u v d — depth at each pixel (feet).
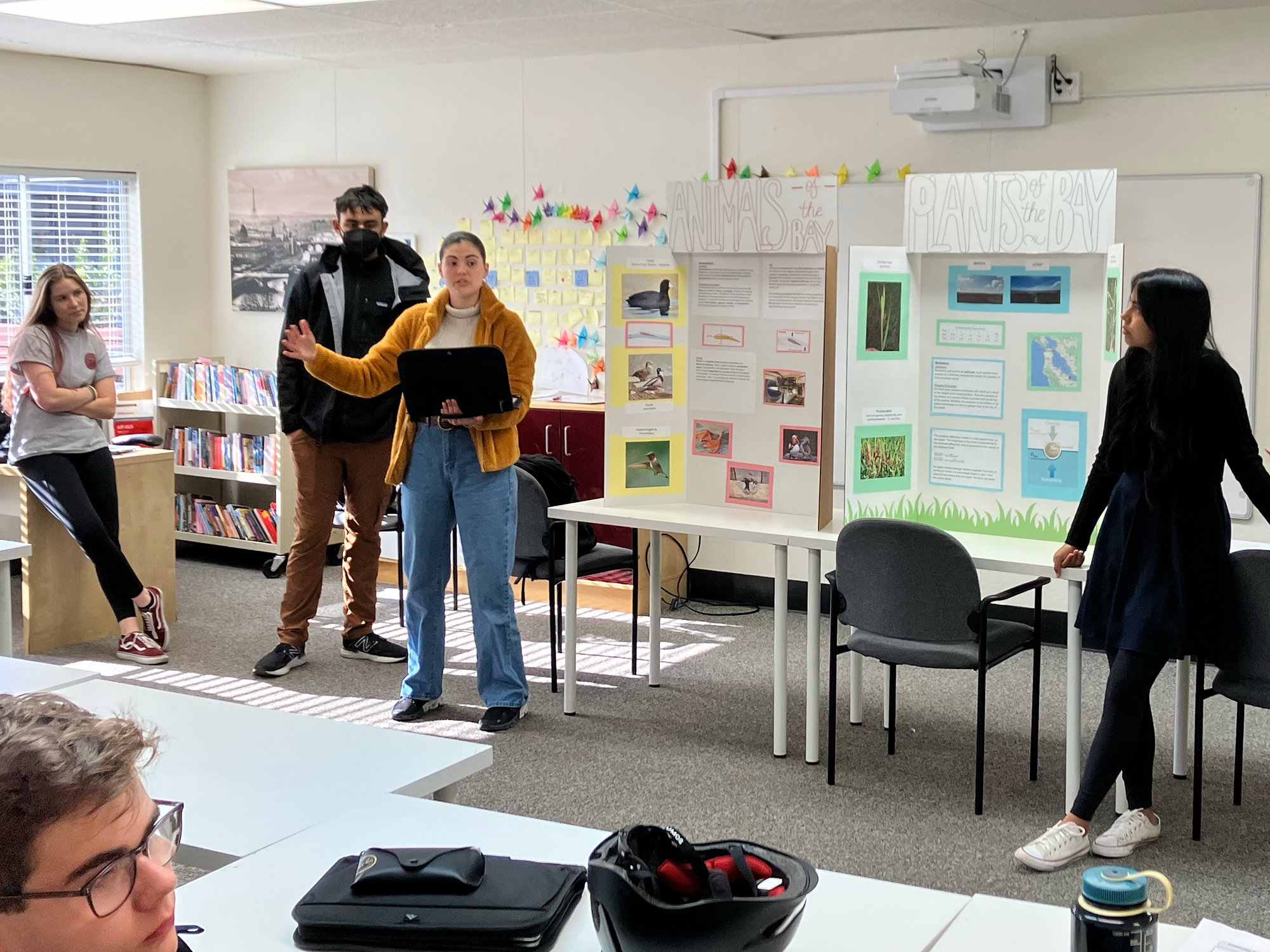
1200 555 10.89
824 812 12.73
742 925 4.43
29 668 9.36
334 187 25.05
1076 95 18.19
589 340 22.66
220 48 22.45
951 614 12.55
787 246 14.53
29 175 23.85
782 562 13.87
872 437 13.79
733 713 15.80
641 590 20.90
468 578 14.85
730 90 20.86
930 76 18.15
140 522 19.52
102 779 3.60
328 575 23.45
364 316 16.78
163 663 17.83
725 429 15.34
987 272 13.41
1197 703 11.82
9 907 3.52
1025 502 13.50
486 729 15.06
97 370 17.71
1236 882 11.06
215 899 5.43
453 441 14.49
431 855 5.39
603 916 4.64
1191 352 10.64
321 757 7.38
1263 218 17.30
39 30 20.85
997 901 5.43
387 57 23.06
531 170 22.97
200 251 26.68
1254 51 17.15
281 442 22.95
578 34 20.29
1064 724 15.42
